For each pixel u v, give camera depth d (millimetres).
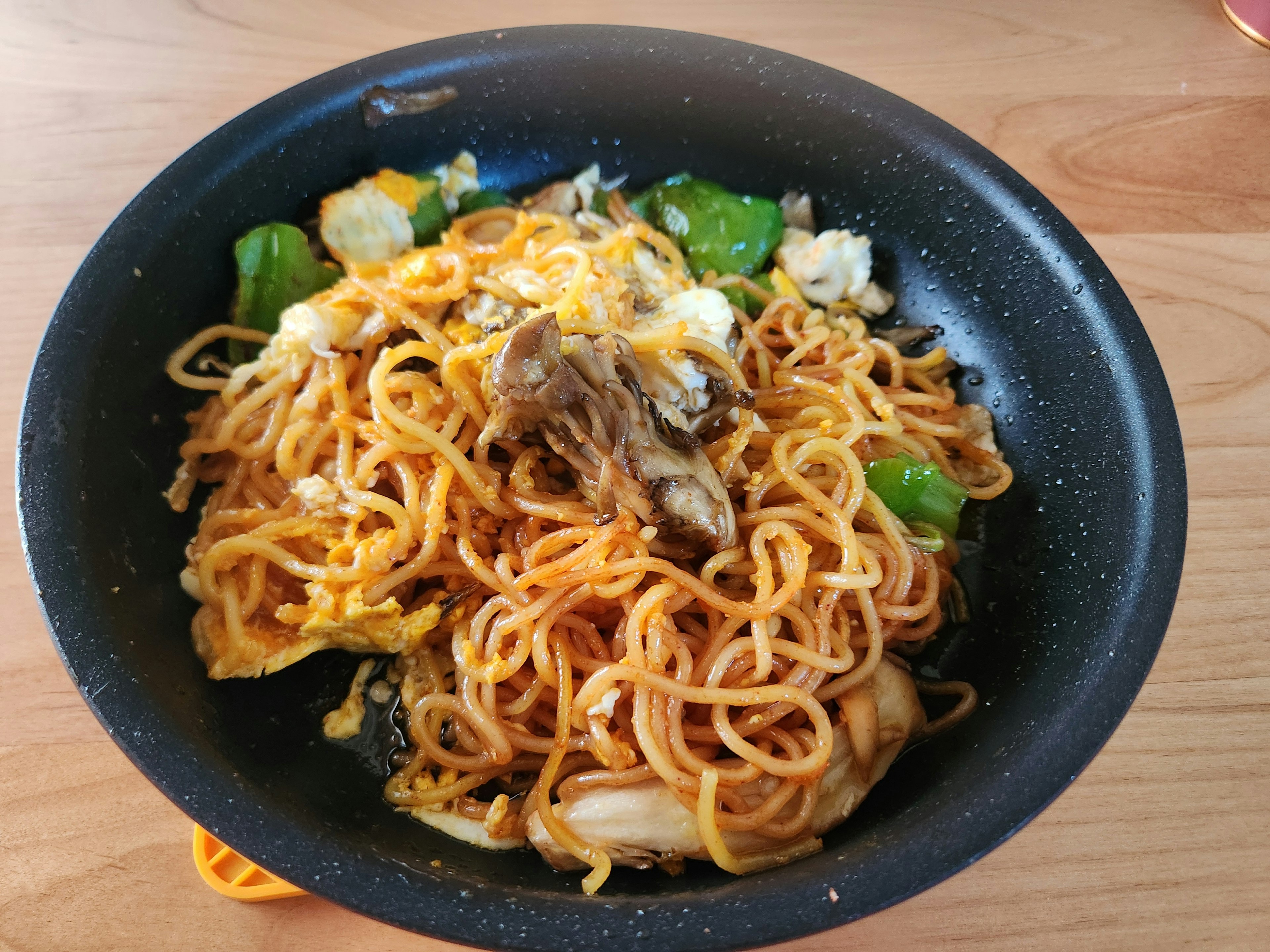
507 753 195
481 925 150
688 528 198
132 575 191
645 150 267
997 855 200
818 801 191
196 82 288
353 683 214
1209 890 197
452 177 261
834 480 222
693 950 147
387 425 211
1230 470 239
